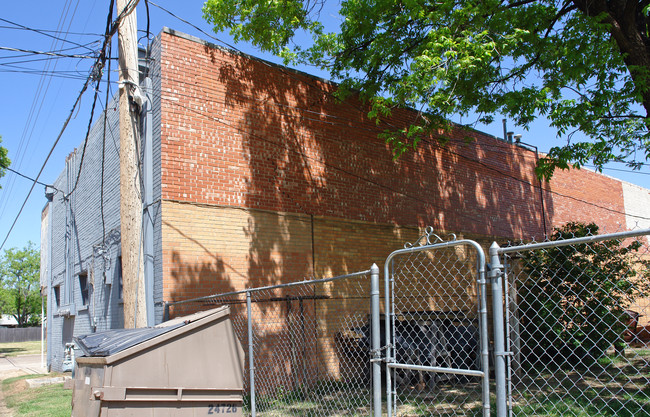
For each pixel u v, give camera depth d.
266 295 11.32
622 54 10.14
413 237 14.84
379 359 4.55
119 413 5.18
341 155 13.46
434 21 10.34
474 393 9.51
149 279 10.23
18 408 11.26
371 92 12.58
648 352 12.37
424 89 9.91
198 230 10.60
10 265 67.38
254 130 11.80
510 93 10.73
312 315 12.02
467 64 9.44
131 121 8.76
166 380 5.50
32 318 70.38
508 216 18.97
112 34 8.98
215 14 11.59
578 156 11.09
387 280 4.64
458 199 16.81
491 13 10.34
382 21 11.87
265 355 11.00
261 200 11.64
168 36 10.85
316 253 12.41
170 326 5.93
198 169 10.80
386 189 14.41
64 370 17.22
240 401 5.95
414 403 8.80
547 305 9.80
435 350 9.22
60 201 20.28
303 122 12.77
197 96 11.05
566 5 11.02
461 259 16.30
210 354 5.85
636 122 12.16
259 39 12.04
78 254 16.95
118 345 5.57
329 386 11.22
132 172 8.57
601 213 25.23
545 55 10.86
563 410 7.60
